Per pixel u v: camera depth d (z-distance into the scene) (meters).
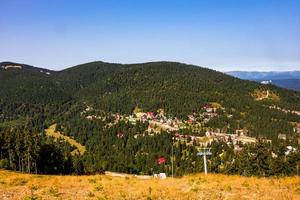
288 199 18.52
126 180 26.89
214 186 22.55
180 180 25.80
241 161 75.81
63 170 109.56
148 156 189.38
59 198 19.94
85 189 22.84
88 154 197.12
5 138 101.56
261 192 20.55
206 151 32.31
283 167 69.44
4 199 19.83
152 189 22.02
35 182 25.83
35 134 106.00
